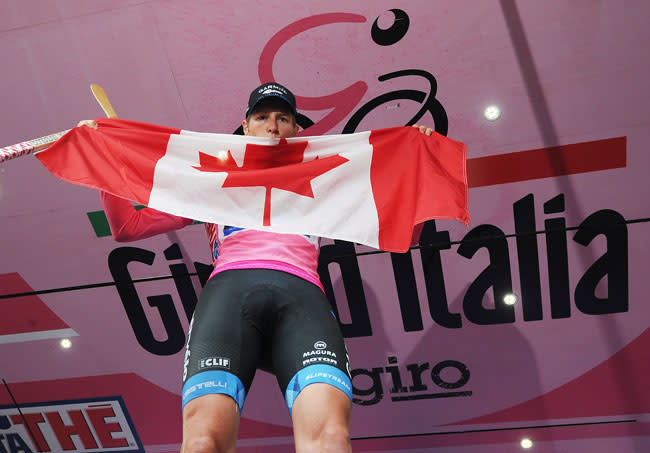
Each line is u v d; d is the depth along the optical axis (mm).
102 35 2006
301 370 1212
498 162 2068
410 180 1572
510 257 2148
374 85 2037
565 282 2141
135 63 2041
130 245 2258
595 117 1980
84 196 2178
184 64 2037
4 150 1448
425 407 2318
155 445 2508
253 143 1676
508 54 1948
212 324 1270
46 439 2535
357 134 1677
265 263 1432
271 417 2395
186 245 2250
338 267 2227
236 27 1991
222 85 2064
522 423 2275
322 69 2031
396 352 2279
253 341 1296
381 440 2379
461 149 1634
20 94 2080
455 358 2254
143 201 1489
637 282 2104
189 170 1578
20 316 2379
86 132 1583
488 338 2219
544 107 1991
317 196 1544
